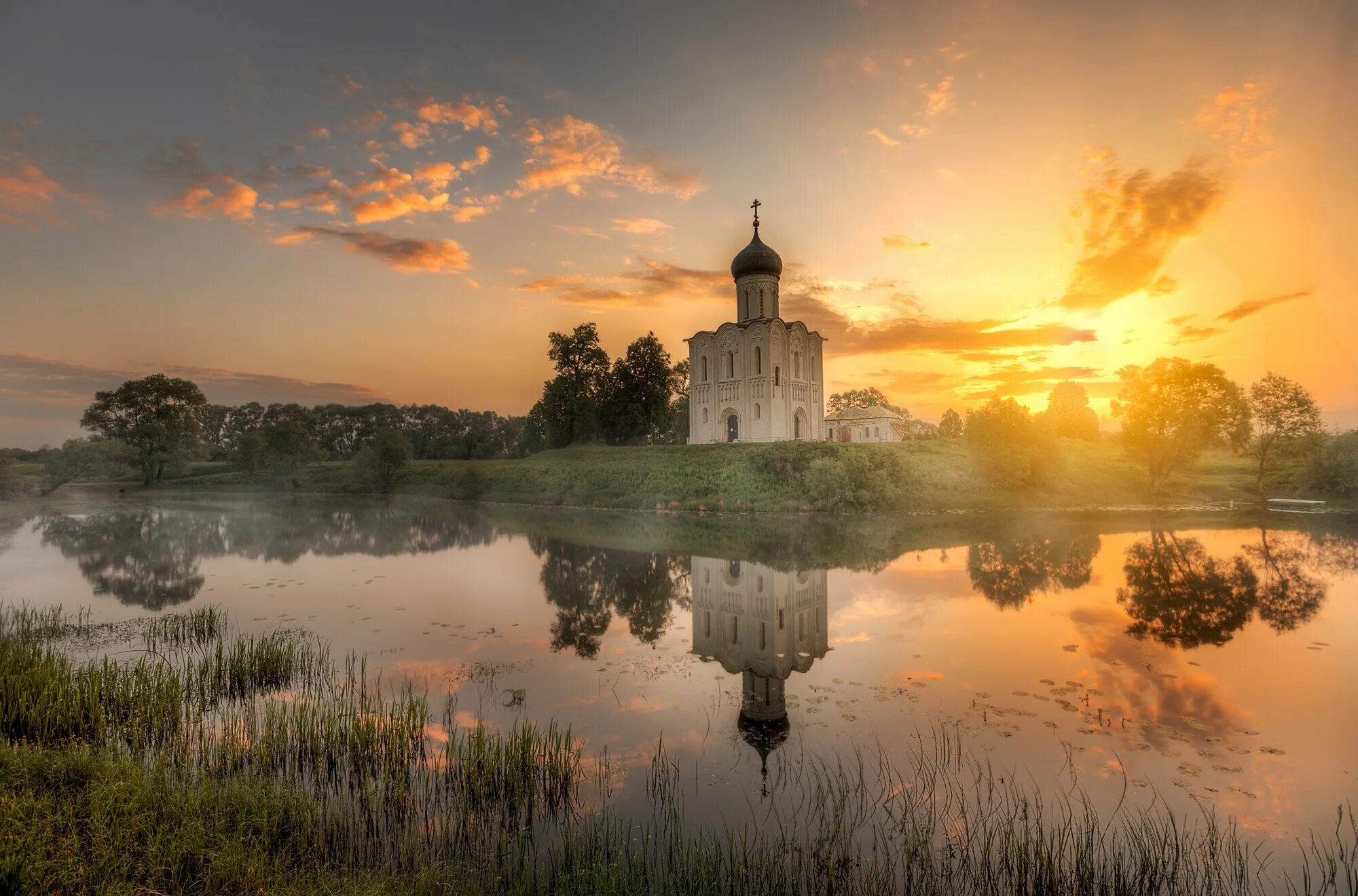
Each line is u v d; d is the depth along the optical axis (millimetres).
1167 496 54312
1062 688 13406
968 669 14609
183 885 7074
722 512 50000
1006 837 7523
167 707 11648
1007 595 21922
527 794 9383
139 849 7508
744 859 7508
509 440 129875
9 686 11734
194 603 21547
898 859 7840
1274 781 9602
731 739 11188
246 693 13430
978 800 9117
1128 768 10031
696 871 7367
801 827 8531
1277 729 11406
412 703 11078
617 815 8883
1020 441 54031
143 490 76500
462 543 35406
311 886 7191
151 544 34781
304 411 125625
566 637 17609
